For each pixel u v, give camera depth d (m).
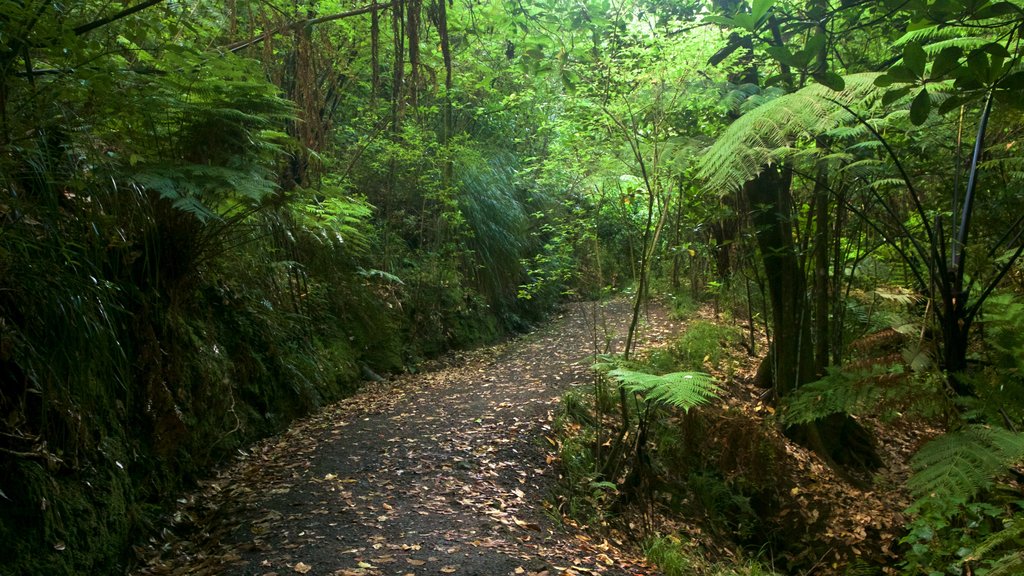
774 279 6.83
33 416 3.16
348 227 6.94
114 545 3.40
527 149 13.61
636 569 3.89
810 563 5.10
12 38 3.17
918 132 5.11
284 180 6.00
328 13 7.11
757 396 7.39
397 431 5.70
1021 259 4.14
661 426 6.14
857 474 6.16
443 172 10.05
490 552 3.52
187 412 4.56
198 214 3.66
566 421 6.04
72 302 3.33
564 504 4.70
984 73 2.51
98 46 3.43
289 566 3.26
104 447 3.62
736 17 3.59
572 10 6.73
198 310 5.24
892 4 3.55
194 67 4.12
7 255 3.03
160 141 4.20
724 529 5.36
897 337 4.04
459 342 9.94
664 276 12.86
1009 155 4.85
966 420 3.22
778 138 3.79
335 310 7.93
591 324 11.27
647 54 5.50
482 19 7.76
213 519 3.98
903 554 4.95
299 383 6.35
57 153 3.68
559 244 11.30
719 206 7.48
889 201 6.61
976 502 3.55
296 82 6.14
